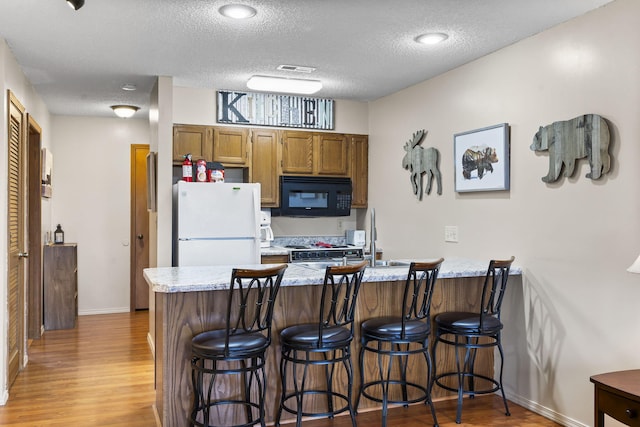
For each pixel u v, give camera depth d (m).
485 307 3.71
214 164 4.71
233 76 4.51
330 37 3.47
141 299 6.70
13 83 3.88
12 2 2.88
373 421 3.24
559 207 3.24
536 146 3.37
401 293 3.47
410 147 4.80
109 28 3.29
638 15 2.75
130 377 4.06
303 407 3.26
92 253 6.50
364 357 3.40
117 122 6.55
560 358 3.23
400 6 2.95
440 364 3.61
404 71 4.30
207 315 3.03
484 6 2.94
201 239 4.43
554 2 2.89
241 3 2.90
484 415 3.35
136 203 6.64
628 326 2.82
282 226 5.71
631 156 2.80
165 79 4.48
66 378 4.03
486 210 3.86
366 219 5.70
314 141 5.45
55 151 6.33
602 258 2.96
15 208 4.05
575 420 3.13
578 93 3.10
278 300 3.18
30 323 5.24
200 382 2.82
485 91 3.86
